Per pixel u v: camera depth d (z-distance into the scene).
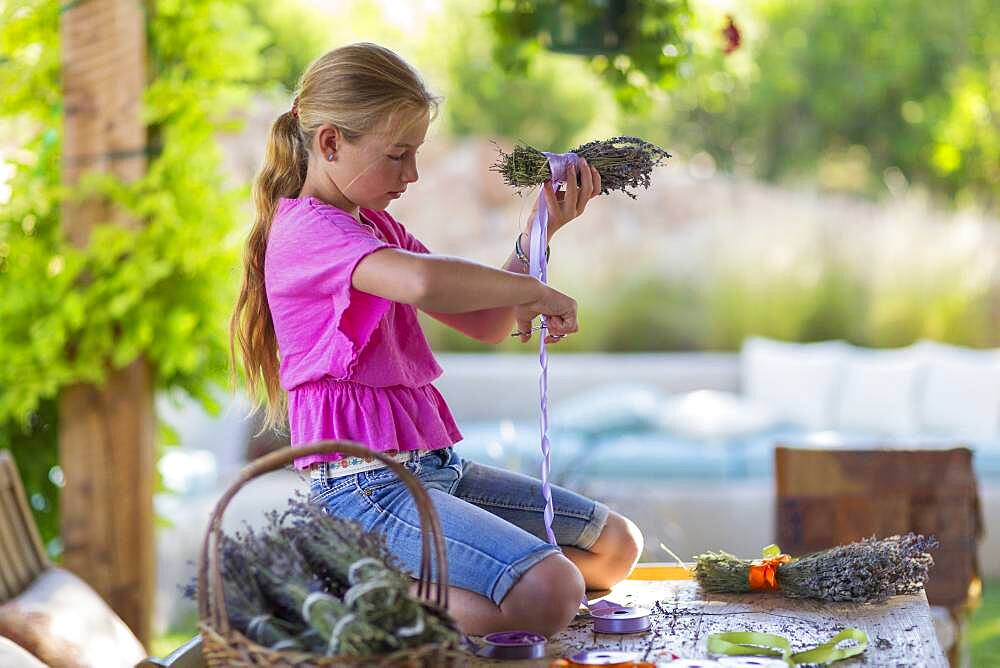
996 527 8.16
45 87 5.60
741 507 8.31
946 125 15.09
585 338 12.25
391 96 3.10
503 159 3.30
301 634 2.50
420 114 3.15
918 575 3.35
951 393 9.66
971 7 15.65
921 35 15.88
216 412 5.87
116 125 5.41
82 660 3.98
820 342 12.16
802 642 2.94
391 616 2.39
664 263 12.40
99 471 5.45
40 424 5.71
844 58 16.25
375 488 3.13
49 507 5.77
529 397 10.87
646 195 12.81
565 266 12.47
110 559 5.45
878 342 12.02
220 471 8.70
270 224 3.36
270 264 3.18
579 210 3.33
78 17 5.40
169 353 5.36
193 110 5.48
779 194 12.76
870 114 16.31
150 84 5.50
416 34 15.82
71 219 5.39
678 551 8.27
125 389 5.45
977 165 15.09
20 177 5.58
